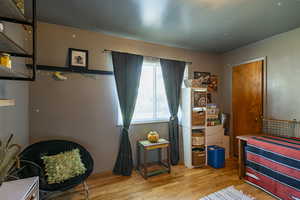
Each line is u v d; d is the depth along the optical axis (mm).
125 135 2617
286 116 2482
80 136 2408
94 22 2168
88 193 2023
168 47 3104
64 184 1608
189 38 2713
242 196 1947
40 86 2168
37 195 1262
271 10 1852
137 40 2801
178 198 1926
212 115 3102
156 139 2596
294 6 1761
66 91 2316
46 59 2186
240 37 2686
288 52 2445
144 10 1858
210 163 2910
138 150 2760
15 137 1693
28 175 1542
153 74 3053
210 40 2812
